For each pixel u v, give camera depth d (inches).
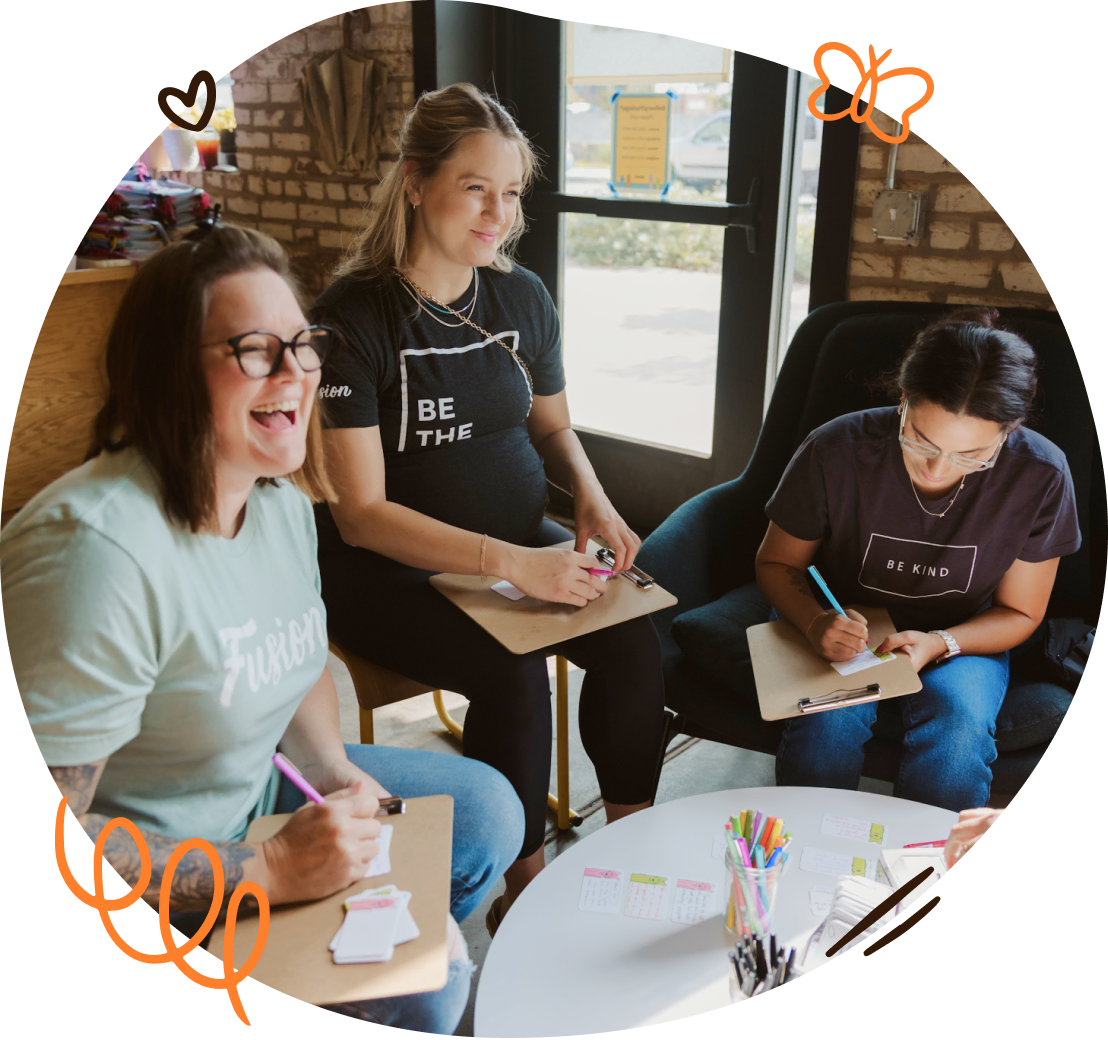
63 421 107.0
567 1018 39.9
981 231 81.3
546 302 73.9
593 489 73.5
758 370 106.7
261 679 43.0
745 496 80.9
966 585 64.8
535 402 78.0
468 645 63.2
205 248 38.5
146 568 37.8
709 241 107.1
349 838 41.0
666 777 82.3
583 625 61.6
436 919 39.3
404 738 88.0
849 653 60.2
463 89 64.8
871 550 65.7
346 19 123.4
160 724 40.5
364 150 127.1
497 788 53.5
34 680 35.8
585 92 111.7
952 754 57.1
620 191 112.1
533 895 46.7
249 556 43.8
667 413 117.3
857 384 75.6
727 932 44.4
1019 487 61.6
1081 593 69.4
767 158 99.2
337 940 38.2
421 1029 42.0
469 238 64.6
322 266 140.2
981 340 57.7
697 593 75.7
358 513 65.8
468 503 70.4
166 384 37.8
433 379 67.6
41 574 36.3
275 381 39.0
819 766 58.6
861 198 87.3
